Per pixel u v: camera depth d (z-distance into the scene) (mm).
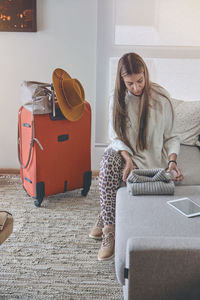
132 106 2369
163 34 3289
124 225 1733
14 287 2008
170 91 3404
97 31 3314
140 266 1310
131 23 3281
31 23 3297
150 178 2113
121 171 2285
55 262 2227
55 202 3021
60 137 2871
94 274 2121
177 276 1317
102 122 3506
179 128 2582
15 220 2717
